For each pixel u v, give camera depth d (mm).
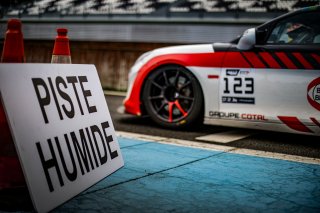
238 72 2887
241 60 2891
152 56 3320
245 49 2881
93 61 9438
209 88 3004
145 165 1952
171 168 1911
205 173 1846
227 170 1920
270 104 2756
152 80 3279
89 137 1614
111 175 1730
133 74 3418
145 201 1414
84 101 1651
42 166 1253
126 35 11539
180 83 3330
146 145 2498
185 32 11078
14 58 1440
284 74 2707
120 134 2900
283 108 2709
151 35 11297
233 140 2830
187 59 3104
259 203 1438
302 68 2648
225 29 10828
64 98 1496
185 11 13008
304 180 1779
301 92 2637
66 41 1850
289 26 2850
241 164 2062
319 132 2615
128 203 1385
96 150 1652
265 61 2789
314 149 2590
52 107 1397
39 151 1259
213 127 3414
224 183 1685
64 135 1427
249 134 3102
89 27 12062
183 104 3299
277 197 1515
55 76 1477
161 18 12648
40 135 1286
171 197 1470
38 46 10391
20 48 1456
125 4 14539
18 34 1453
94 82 1802
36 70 1361
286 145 2703
